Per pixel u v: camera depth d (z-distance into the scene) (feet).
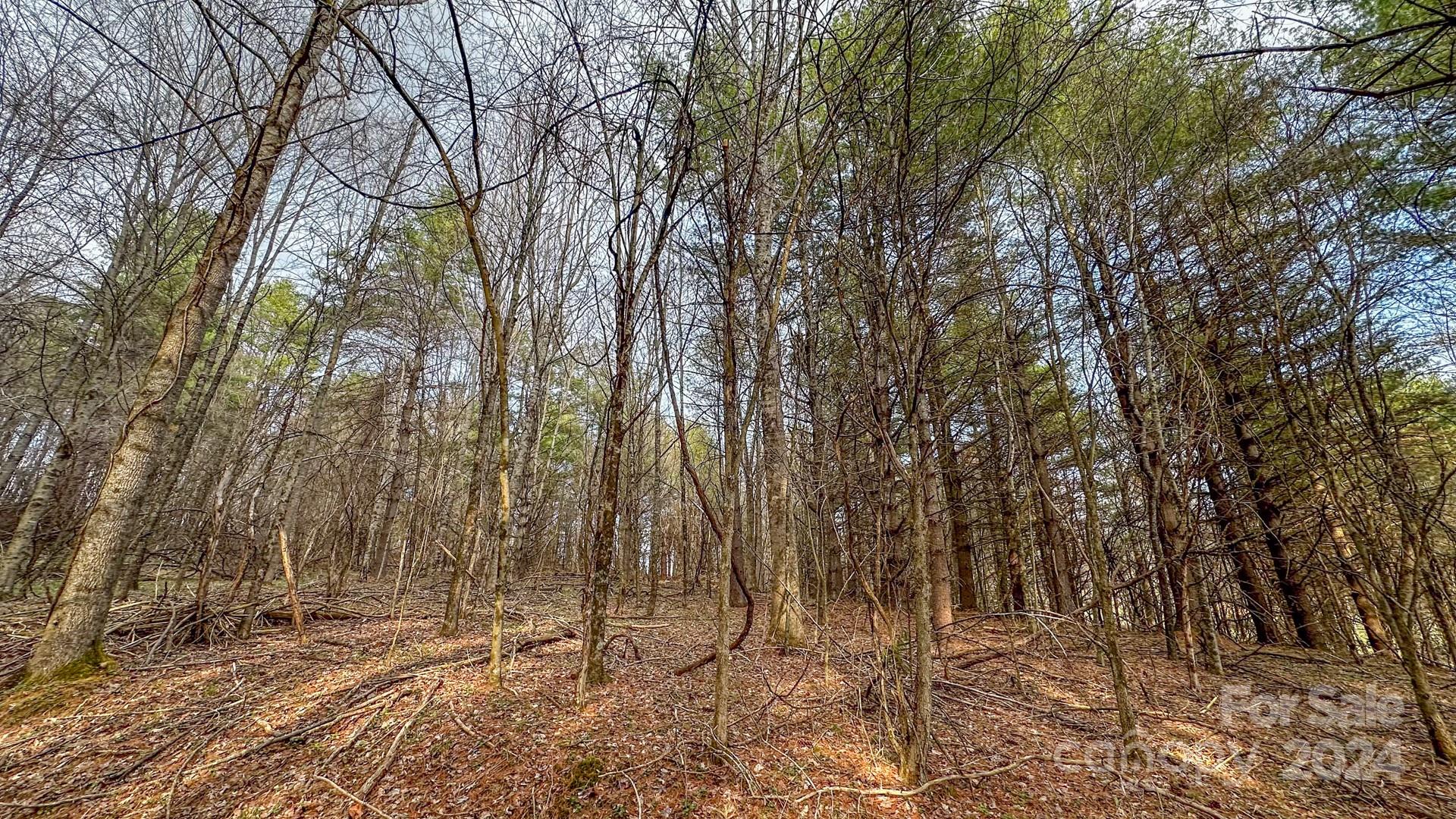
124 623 19.06
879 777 10.97
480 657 18.10
